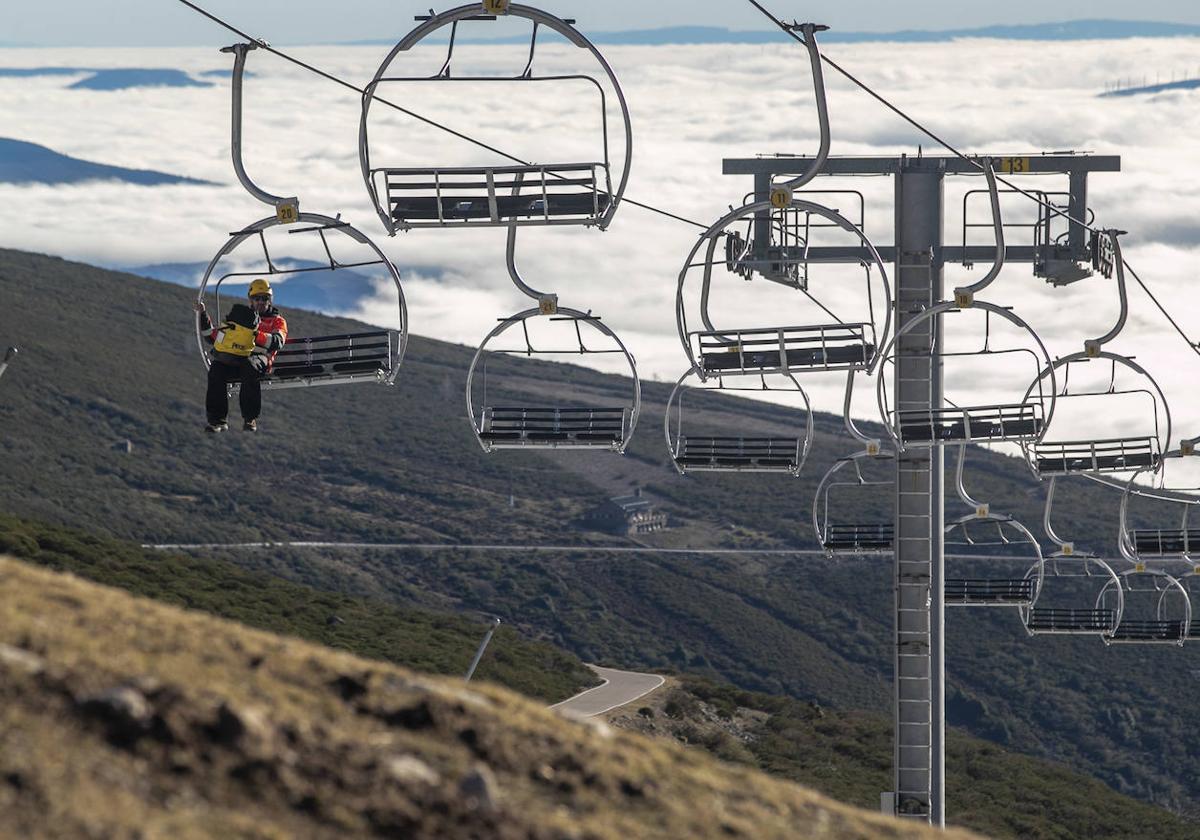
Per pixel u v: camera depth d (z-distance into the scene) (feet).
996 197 148.05
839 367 144.56
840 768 342.03
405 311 120.16
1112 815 345.31
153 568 427.74
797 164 178.40
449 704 63.77
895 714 177.27
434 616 468.34
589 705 369.50
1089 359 179.73
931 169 177.99
